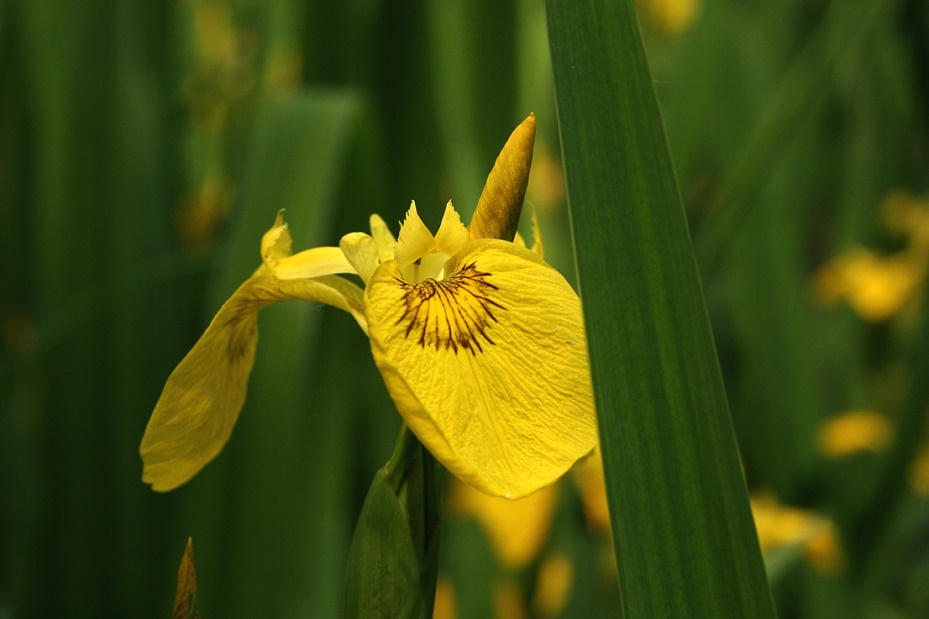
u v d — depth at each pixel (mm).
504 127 1095
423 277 574
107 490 992
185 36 1421
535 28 1198
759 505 1059
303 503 981
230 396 593
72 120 1030
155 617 976
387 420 1099
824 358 1625
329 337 1000
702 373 546
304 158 856
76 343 987
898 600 1373
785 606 1234
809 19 1785
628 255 545
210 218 1302
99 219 1035
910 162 1678
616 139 547
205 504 811
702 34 1158
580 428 545
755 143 964
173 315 1039
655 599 540
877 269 1467
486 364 548
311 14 1085
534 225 597
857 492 1224
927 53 1568
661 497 542
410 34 1072
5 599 1096
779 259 1340
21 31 1065
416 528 566
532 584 1014
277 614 821
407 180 1100
